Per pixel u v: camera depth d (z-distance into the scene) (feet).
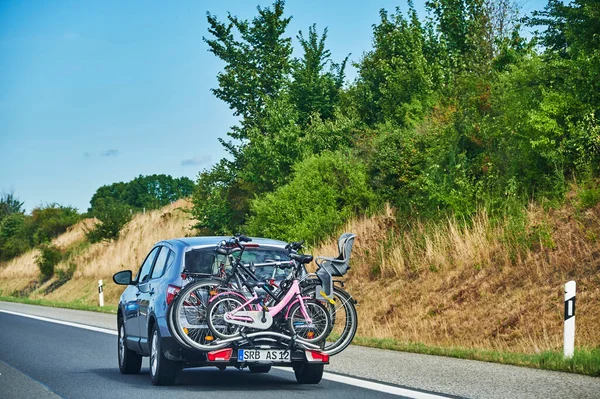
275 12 119.14
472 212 69.10
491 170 70.64
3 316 81.00
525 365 37.32
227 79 115.85
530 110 67.77
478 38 93.40
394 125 90.68
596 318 47.65
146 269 39.42
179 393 31.60
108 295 121.90
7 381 35.35
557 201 61.57
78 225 189.57
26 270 172.76
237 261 32.96
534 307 51.96
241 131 111.04
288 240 83.71
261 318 32.17
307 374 34.35
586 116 62.85
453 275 62.08
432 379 33.58
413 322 58.80
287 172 98.84
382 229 76.95
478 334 52.80
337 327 59.26
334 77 118.73
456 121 77.87
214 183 108.99
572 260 54.13
